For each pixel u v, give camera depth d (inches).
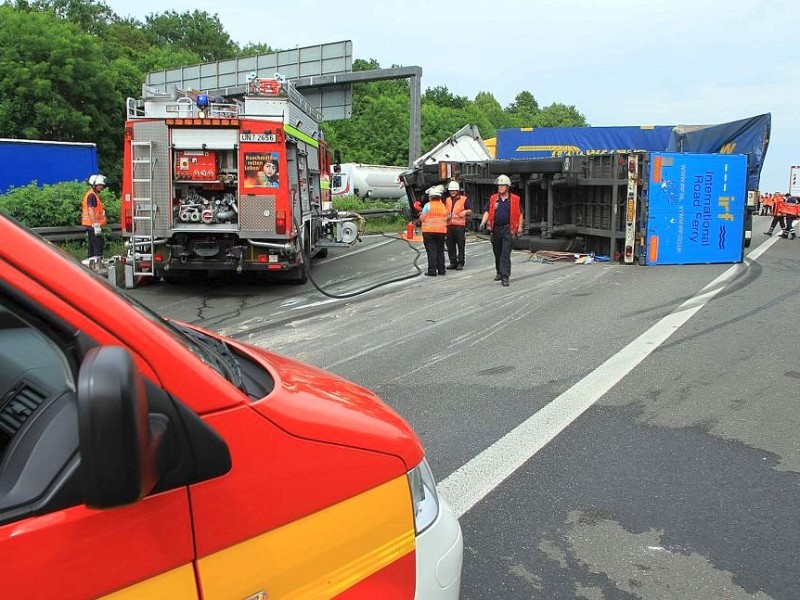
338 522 64.4
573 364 254.7
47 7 2433.6
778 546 130.2
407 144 2005.4
